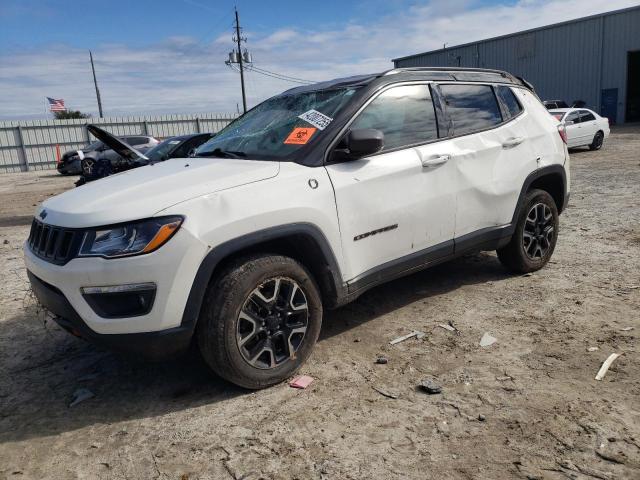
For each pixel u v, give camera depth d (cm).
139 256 272
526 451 246
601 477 225
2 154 2917
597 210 755
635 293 427
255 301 305
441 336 375
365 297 463
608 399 281
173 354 294
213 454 261
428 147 390
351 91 375
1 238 862
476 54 3641
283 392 313
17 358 391
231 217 292
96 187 335
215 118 3459
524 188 457
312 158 336
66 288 284
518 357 335
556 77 3266
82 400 324
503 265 506
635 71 3017
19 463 266
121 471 254
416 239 384
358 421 279
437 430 266
